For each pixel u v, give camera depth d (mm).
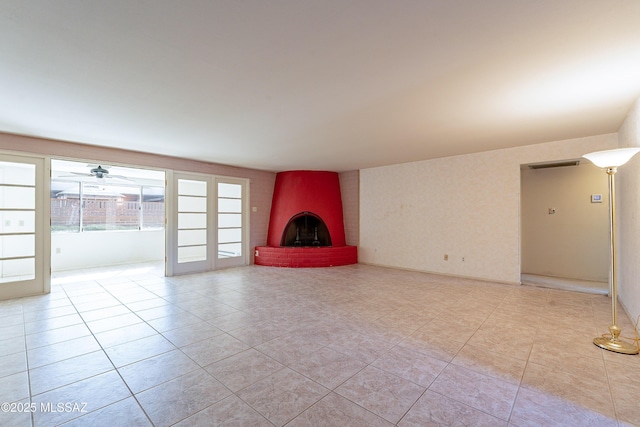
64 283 4996
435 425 1605
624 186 3562
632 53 2039
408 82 2496
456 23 1720
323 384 1998
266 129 3832
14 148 4020
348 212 7273
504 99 2855
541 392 1907
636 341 2539
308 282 5047
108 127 3732
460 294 4270
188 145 4672
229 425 1601
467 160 5367
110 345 2586
